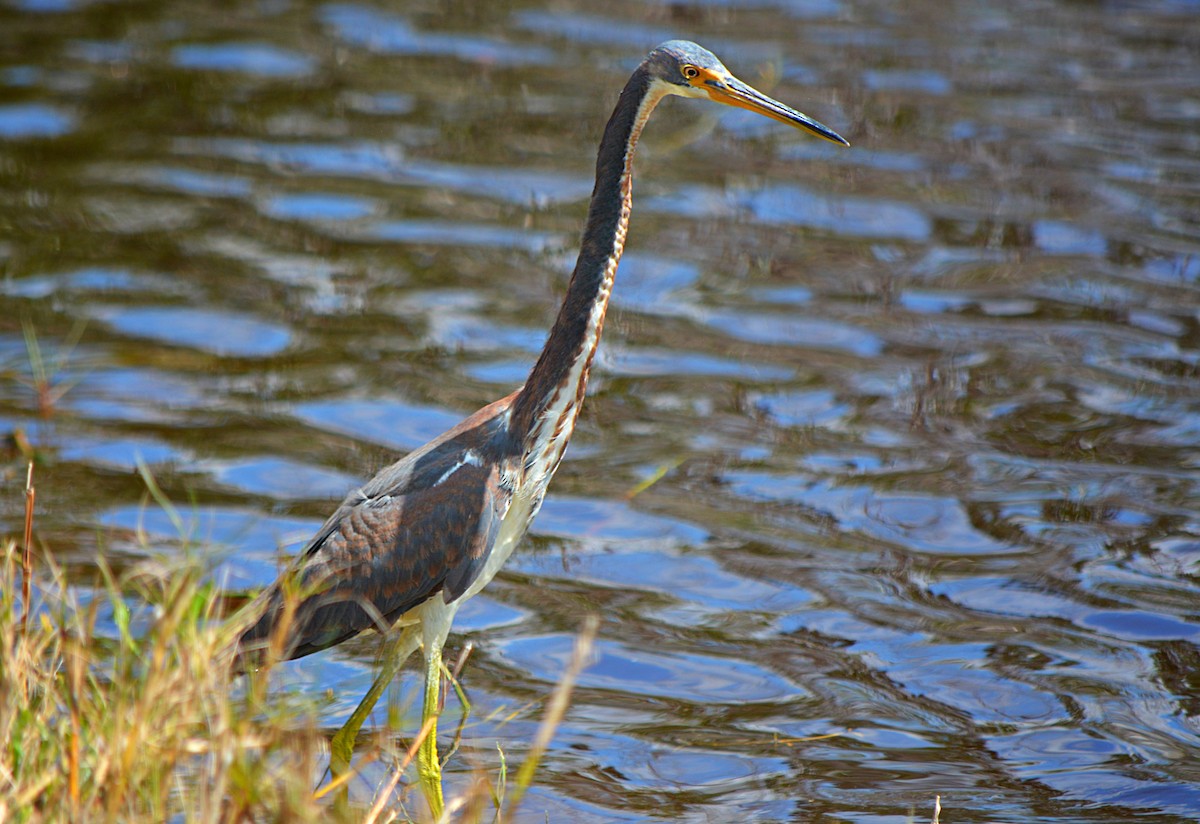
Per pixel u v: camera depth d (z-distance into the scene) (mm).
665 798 8148
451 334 14273
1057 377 13773
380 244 16328
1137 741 8797
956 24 25484
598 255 8516
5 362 13266
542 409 8445
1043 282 15828
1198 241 16844
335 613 8141
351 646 9812
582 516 11438
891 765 8547
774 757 8609
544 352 8539
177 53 22312
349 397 12977
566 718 8938
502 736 8719
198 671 6379
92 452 11797
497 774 8312
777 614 10188
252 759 6883
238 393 12977
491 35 23875
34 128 19078
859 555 10914
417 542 8141
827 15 25781
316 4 25219
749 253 16516
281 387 13102
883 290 15641
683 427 12828
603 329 14609
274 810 6301
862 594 10430
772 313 15047
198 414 12570
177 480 11414
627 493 11750
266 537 10602
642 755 8578
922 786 8336
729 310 15109
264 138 19234
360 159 18688
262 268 15594
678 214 17547
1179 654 9695
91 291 14812
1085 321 14930
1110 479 11992
